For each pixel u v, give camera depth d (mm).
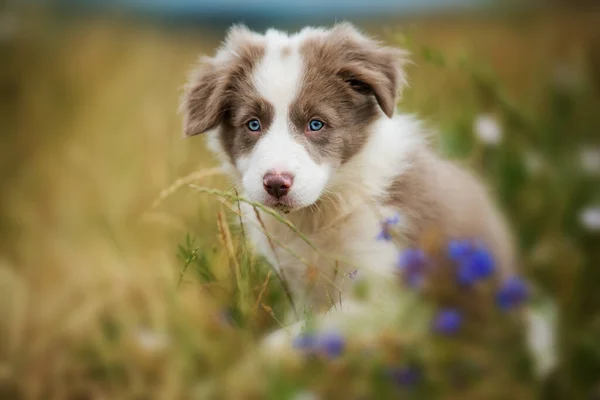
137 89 10734
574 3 12750
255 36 5680
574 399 5418
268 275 4961
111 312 6387
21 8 12008
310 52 5363
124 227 7391
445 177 5820
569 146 7895
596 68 9789
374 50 5512
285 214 5320
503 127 7652
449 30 12047
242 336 5430
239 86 5367
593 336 5766
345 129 5305
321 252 4988
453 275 5477
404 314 5141
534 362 5582
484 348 5543
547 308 6102
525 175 7293
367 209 5461
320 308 5535
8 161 9750
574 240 6727
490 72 7738
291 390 4980
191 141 7156
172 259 6324
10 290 6570
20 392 5922
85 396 5863
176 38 13242
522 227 6977
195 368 5641
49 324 6422
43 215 8562
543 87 9125
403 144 5676
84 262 7297
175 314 5910
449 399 5250
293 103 5172
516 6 12750
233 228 5832
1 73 11000
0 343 6207
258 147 5129
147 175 7855
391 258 5332
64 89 10891
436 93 7945
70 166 9164
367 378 5145
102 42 12109
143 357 5859
